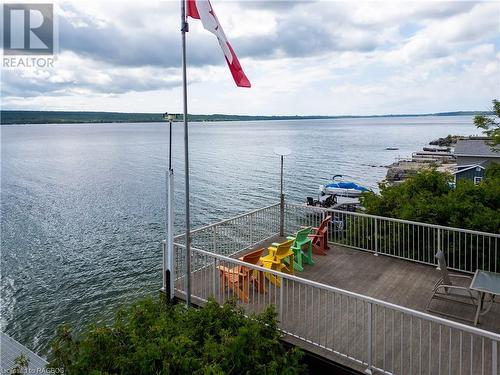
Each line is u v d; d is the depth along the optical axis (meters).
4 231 30.72
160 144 114.38
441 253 6.47
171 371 4.15
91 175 57.31
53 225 32.16
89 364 4.35
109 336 4.61
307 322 6.31
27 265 24.36
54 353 4.70
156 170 61.50
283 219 11.00
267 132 189.00
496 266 8.03
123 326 4.89
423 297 7.24
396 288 7.64
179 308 5.68
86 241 28.36
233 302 5.46
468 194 11.38
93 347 4.45
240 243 10.27
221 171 59.59
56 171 61.72
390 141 119.31
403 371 5.07
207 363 4.20
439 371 4.61
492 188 11.39
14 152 94.06
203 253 7.23
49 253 26.23
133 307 5.39
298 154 82.69
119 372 4.27
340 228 11.77
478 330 4.20
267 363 4.57
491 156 40.06
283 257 7.99
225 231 10.82
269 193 43.34
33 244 27.91
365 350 5.52
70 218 34.19
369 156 78.69
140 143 119.94
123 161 73.75
